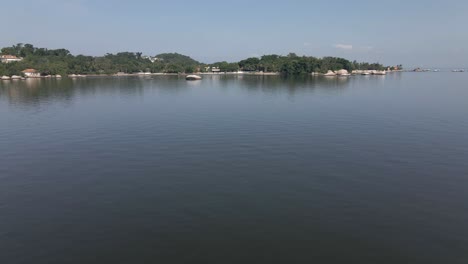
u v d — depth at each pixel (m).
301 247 22.53
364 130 57.62
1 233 24.69
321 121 66.19
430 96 114.31
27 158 43.09
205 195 30.77
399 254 21.81
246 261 21.12
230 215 26.91
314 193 31.03
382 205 28.62
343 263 20.92
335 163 39.69
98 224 25.81
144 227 25.25
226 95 122.75
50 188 33.03
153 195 30.94
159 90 151.00
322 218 26.36
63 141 51.59
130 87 171.88
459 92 130.62
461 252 22.03
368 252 22.00
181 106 91.75
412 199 29.84
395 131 56.75
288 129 58.56
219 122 65.75
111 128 60.97
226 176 35.56
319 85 174.75
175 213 27.38
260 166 38.69
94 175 36.41
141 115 76.06
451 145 47.47
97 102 103.12
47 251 22.42
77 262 21.25
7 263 21.22
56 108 89.06
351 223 25.61
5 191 32.47
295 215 26.84
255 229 24.77
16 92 139.00
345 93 126.88
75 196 31.06
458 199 29.88
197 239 23.52
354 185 32.97
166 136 53.94
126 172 37.19
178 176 35.72
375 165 38.94
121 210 28.08
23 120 70.44
